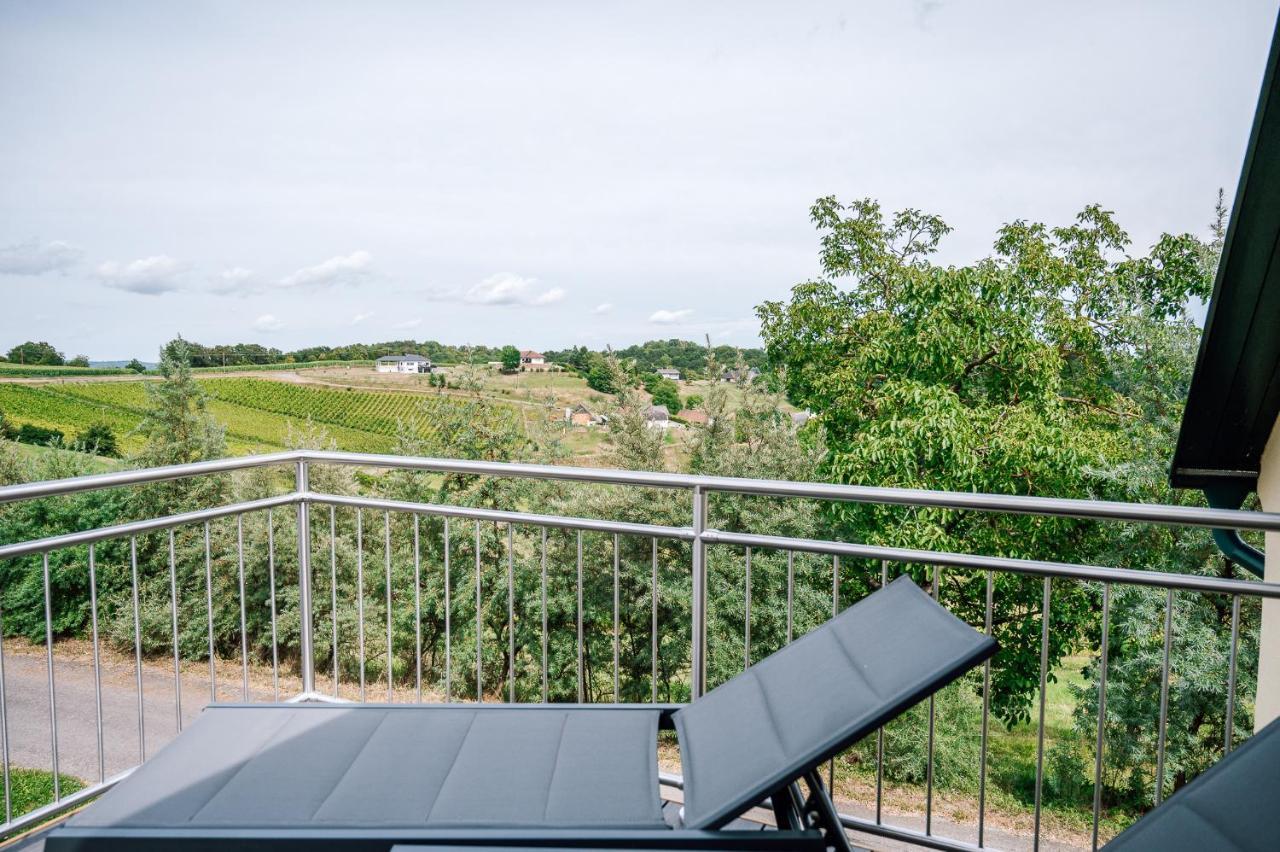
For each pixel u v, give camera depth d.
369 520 15.94
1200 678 10.36
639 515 14.33
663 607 14.10
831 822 1.66
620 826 1.64
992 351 13.85
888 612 2.06
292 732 2.10
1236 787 1.37
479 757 1.96
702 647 2.64
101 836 1.61
